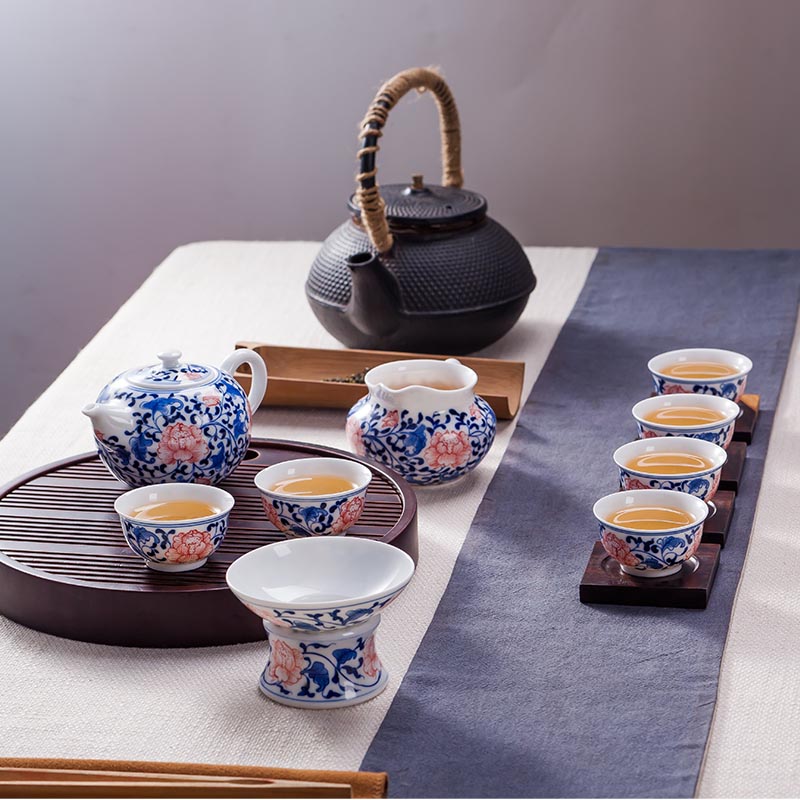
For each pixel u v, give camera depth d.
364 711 0.85
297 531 1.00
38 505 1.09
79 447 1.30
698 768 0.76
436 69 1.55
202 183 2.70
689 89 2.46
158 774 0.75
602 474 1.22
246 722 0.84
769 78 2.42
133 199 2.72
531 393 1.44
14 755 0.81
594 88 2.49
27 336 2.86
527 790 0.75
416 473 1.18
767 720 0.82
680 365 1.30
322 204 2.68
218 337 1.63
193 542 0.94
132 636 0.94
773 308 1.67
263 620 0.89
